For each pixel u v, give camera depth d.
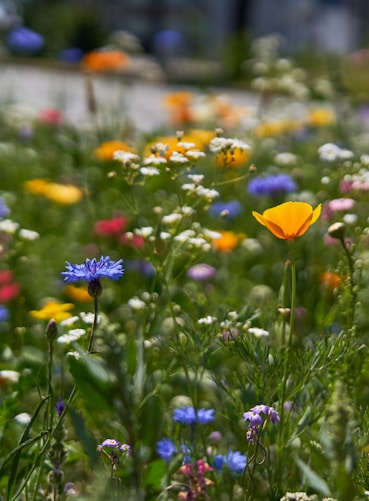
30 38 11.66
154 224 5.18
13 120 9.10
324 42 30.84
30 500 2.86
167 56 29.02
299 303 4.69
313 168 7.34
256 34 31.11
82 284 5.15
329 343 3.12
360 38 30.94
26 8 25.16
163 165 4.07
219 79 21.45
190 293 3.99
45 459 3.00
